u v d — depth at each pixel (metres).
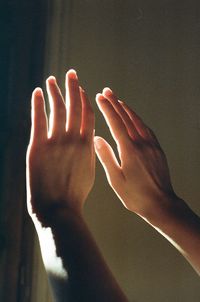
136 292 1.32
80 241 0.75
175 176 1.36
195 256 0.91
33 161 0.82
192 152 1.37
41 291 1.36
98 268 0.73
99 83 1.45
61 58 1.48
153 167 0.93
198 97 1.39
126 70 1.44
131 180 0.92
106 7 1.49
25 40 1.49
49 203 0.79
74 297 0.71
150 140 0.94
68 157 0.83
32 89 1.47
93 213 1.38
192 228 0.91
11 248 1.39
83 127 0.85
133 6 1.47
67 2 1.51
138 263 1.33
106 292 0.72
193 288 1.29
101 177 1.39
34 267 1.38
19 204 1.42
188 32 1.43
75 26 1.50
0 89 1.46
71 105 0.84
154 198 0.92
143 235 1.35
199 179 1.35
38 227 0.78
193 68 1.41
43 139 0.83
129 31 1.46
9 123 1.45
